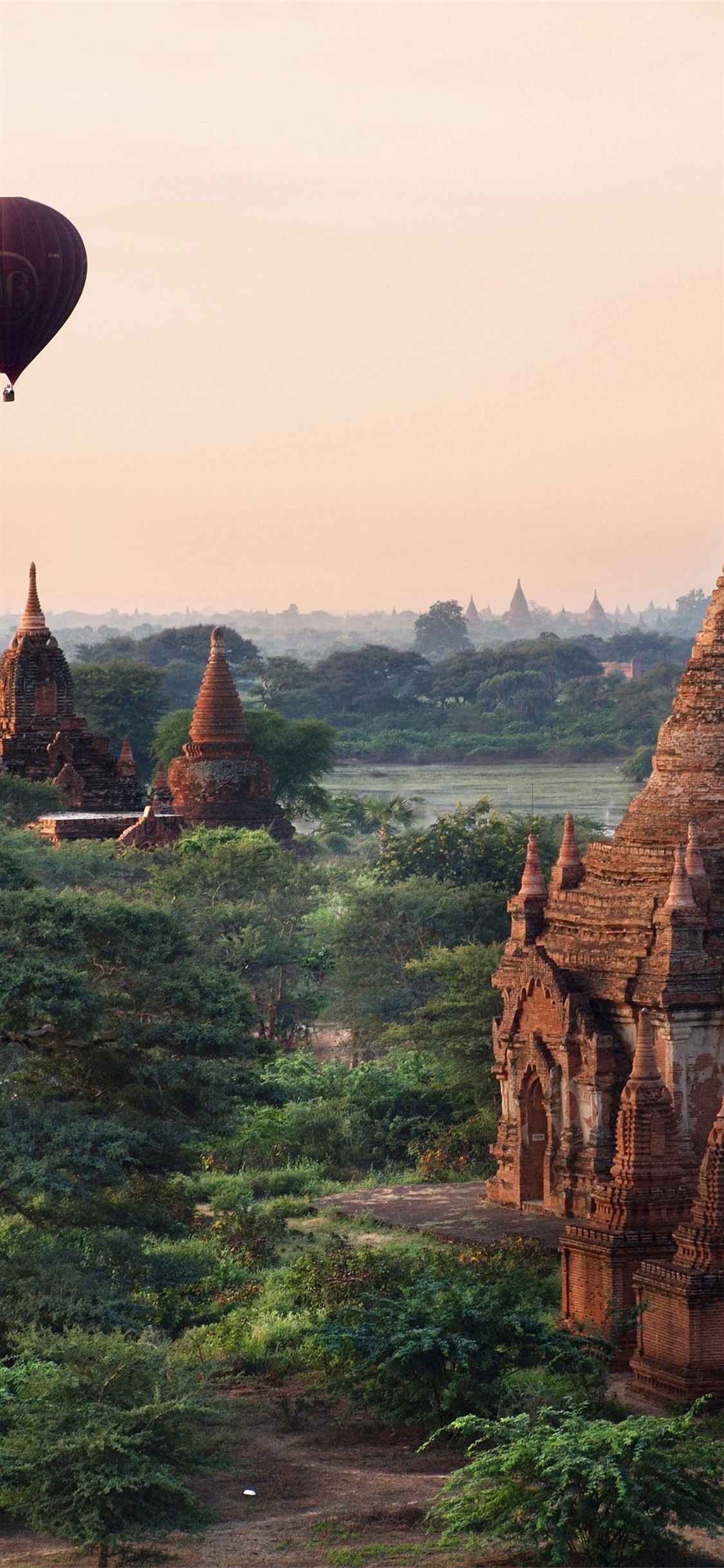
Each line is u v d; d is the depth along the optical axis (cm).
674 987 5347
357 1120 7669
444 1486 3584
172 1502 3612
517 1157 5878
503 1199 5950
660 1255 4697
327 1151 7475
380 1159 7562
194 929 10094
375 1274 5003
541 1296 5012
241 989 4984
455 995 7869
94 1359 3950
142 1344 4122
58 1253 4453
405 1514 3731
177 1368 4144
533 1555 3438
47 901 4753
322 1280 5050
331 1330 4347
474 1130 7150
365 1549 3512
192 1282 4900
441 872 12281
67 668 12975
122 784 12875
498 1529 3381
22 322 7731
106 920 4803
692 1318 4269
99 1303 4334
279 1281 5266
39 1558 3556
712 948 5459
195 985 4875
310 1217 6141
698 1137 5378
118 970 4884
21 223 7569
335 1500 3831
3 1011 4559
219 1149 7269
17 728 12781
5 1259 4434
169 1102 4875
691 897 5422
